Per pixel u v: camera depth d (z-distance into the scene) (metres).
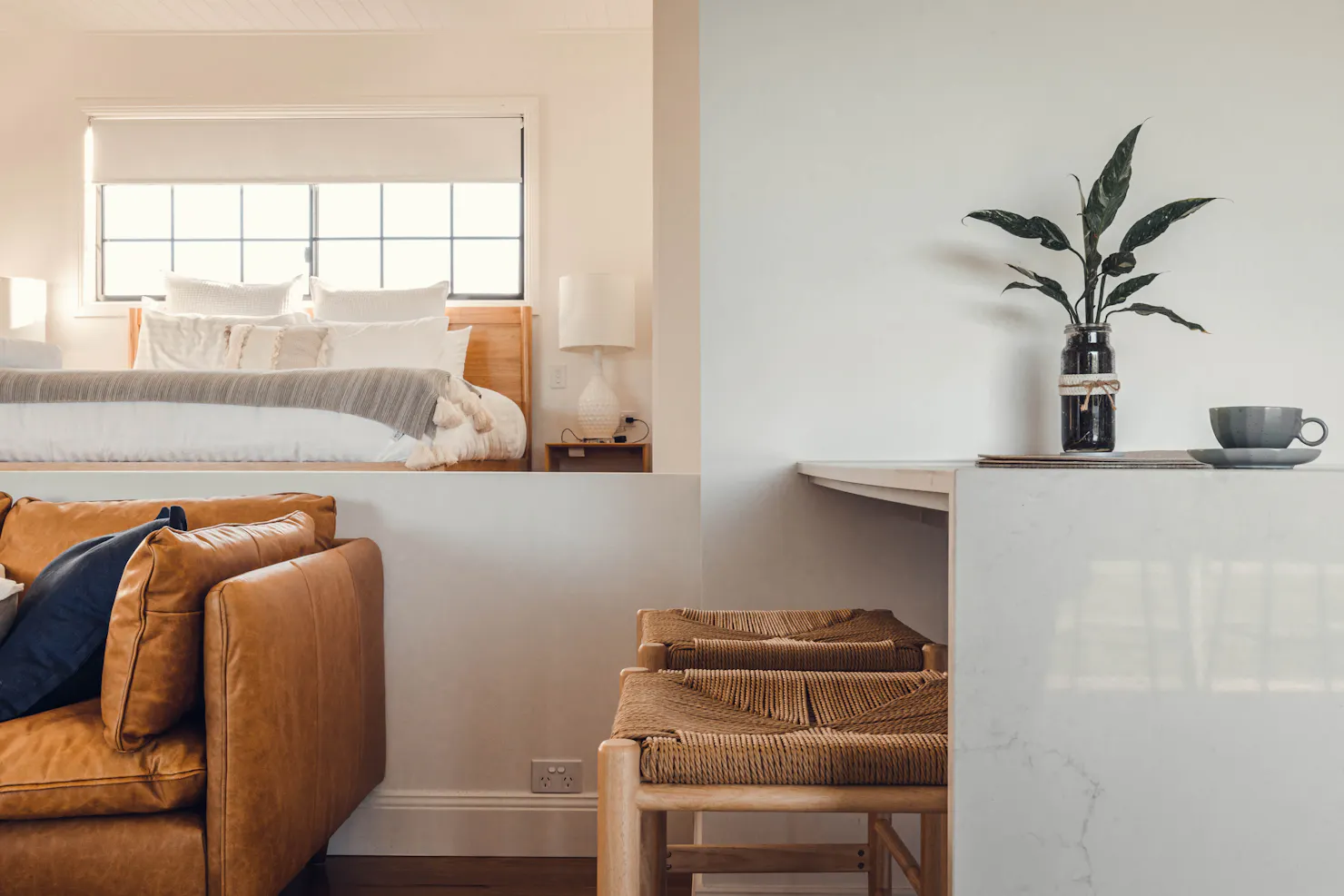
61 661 1.63
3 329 4.59
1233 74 2.05
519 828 2.23
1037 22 2.05
